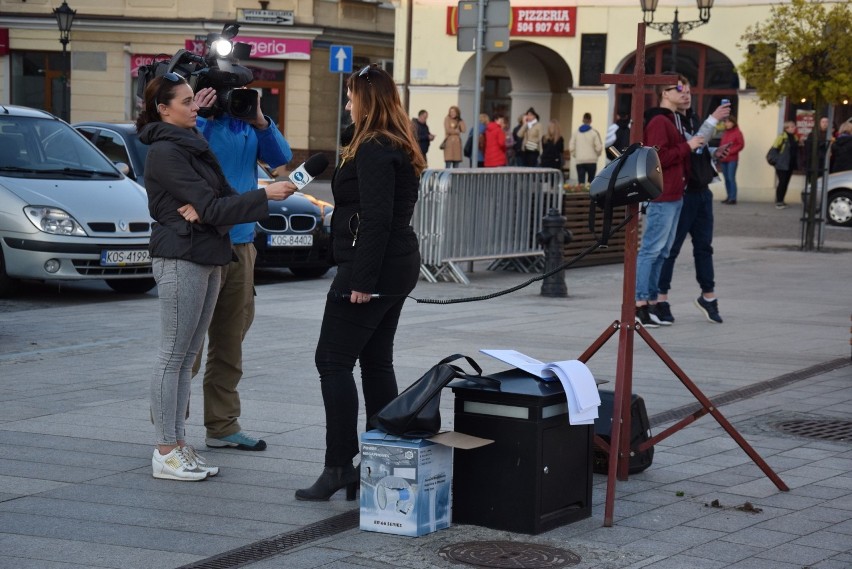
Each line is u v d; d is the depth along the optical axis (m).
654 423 8.32
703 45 36.03
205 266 6.71
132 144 16.88
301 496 6.51
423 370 10.02
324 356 6.50
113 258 14.38
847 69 21.22
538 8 37.66
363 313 6.41
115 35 40.28
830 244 23.83
